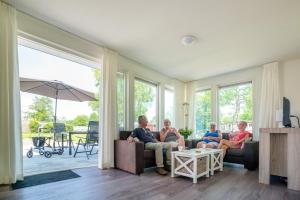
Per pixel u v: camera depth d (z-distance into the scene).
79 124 6.92
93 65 3.83
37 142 4.50
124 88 4.31
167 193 2.28
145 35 3.26
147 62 4.57
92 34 3.25
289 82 4.27
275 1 2.32
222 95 5.50
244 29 2.99
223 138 4.51
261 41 3.40
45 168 3.33
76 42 3.32
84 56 3.45
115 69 3.83
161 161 3.30
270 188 2.52
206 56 4.14
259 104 4.64
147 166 3.36
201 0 2.33
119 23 2.89
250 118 4.87
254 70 4.81
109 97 3.65
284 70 4.36
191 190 2.40
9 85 2.40
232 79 5.23
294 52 3.87
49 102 6.25
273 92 4.32
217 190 2.41
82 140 5.55
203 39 3.36
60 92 5.09
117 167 3.52
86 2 2.41
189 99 6.13
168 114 5.77
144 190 2.37
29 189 2.30
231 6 2.43
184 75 5.57
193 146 4.54
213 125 4.81
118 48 3.80
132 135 3.61
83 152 5.14
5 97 2.36
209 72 5.27
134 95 4.49
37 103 6.06
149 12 2.59
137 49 3.84
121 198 2.10
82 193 2.23
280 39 3.31
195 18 2.72
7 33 2.42
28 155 4.47
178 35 3.24
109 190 2.35
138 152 3.15
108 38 3.38
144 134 3.69
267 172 2.72
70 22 2.89
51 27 2.98
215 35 3.21
